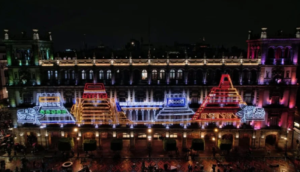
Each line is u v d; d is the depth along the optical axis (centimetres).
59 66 5934
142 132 5969
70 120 5969
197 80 6062
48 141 6075
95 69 5925
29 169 5112
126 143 6369
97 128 5969
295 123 6525
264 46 5725
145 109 5925
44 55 6406
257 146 6019
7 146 6031
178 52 7881
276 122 6047
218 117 5894
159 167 5238
